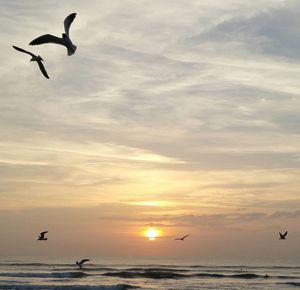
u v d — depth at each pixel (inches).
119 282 3011.8
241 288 2773.1
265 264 7372.1
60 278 3176.7
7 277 3152.1
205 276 3654.0
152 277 3476.9
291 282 3196.4
